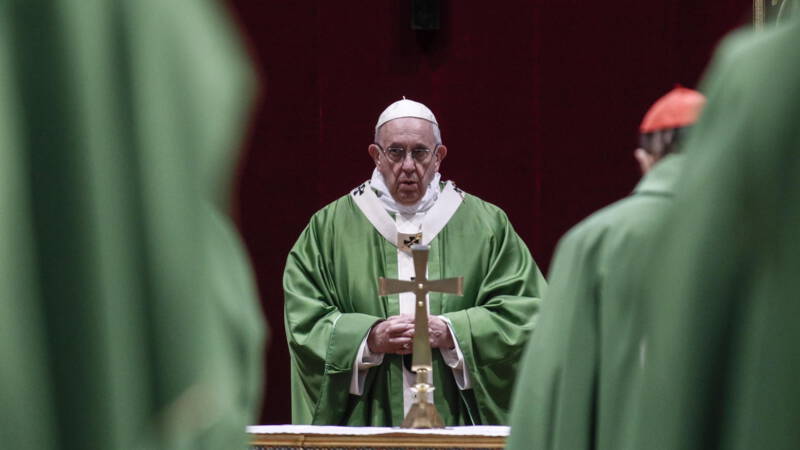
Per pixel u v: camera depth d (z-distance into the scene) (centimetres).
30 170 370
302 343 1931
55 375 366
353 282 2023
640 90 2834
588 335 920
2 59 371
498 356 1917
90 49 378
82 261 369
